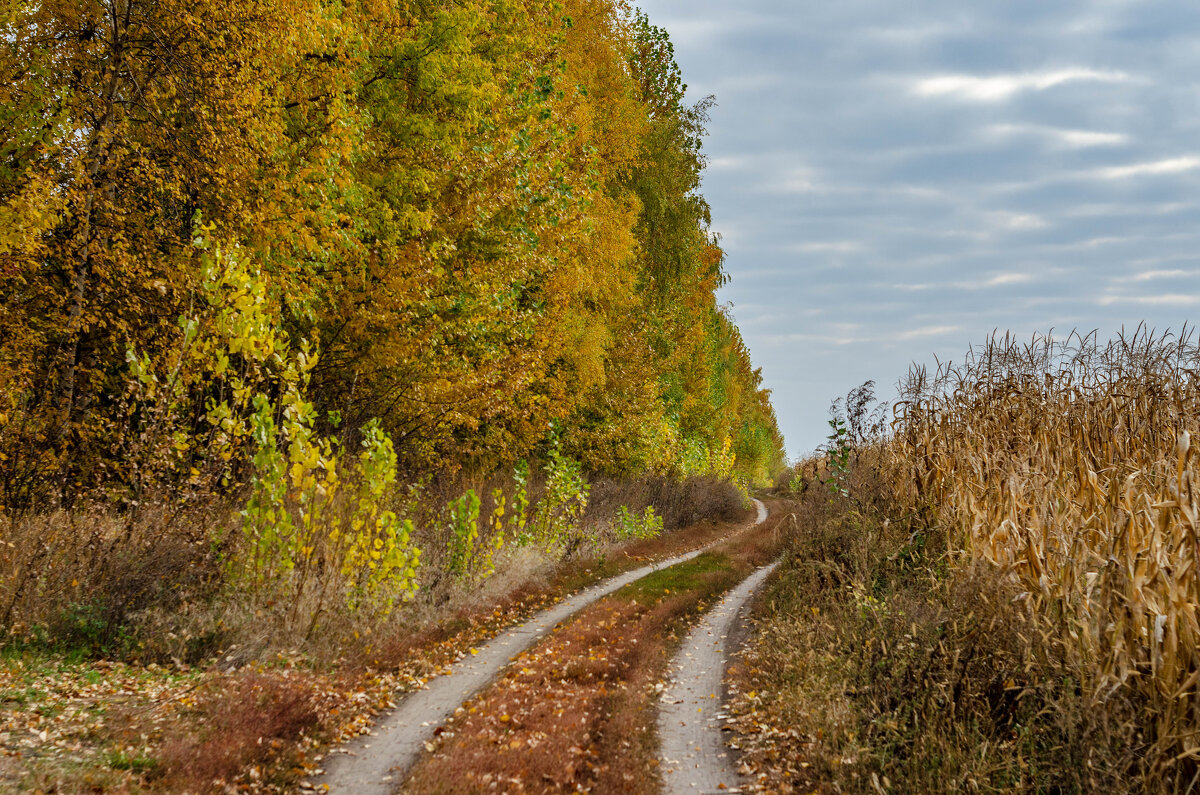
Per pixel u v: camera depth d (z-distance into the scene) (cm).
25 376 1084
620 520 2303
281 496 974
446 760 623
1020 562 786
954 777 579
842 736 679
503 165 1623
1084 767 548
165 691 698
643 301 3103
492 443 2011
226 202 1177
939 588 902
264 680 751
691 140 3425
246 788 560
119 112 1164
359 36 1245
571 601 1463
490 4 1678
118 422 1142
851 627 891
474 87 1488
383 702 795
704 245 3675
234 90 1116
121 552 879
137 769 542
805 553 1343
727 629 1241
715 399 4666
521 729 724
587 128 2217
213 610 886
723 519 3603
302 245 1191
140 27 1171
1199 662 544
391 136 1465
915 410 1398
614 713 781
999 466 1061
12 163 1105
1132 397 1037
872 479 1472
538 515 1847
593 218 2112
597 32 2564
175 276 1148
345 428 1434
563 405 2030
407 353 1452
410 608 1146
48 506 958
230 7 1112
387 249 1409
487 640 1121
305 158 1250
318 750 654
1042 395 1168
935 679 702
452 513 1366
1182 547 593
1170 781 526
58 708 618
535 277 1909
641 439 2875
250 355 1003
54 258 1145
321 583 984
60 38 1110
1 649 718
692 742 743
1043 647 663
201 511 947
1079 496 923
